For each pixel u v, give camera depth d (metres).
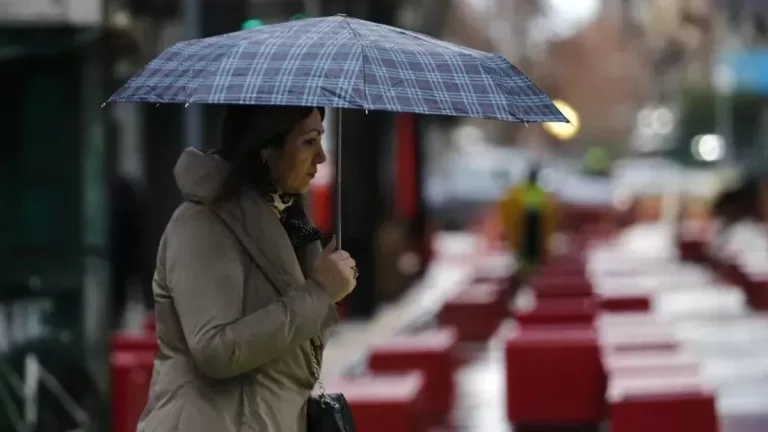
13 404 14.66
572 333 20.03
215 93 7.13
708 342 29.50
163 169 27.34
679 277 46.88
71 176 15.01
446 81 7.46
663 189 90.75
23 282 14.90
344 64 7.23
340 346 28.91
